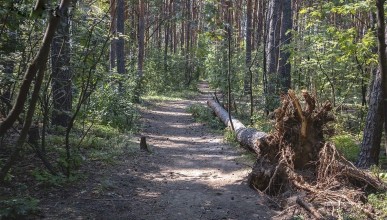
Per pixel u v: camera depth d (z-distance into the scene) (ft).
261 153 23.03
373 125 24.22
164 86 93.20
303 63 41.50
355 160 26.27
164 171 26.58
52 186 20.34
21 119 21.84
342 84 44.09
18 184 19.62
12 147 24.58
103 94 40.96
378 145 24.44
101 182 21.71
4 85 20.22
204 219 18.04
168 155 31.63
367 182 20.06
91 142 29.99
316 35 36.55
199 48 85.66
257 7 72.64
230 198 20.99
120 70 58.80
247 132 31.32
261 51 48.16
